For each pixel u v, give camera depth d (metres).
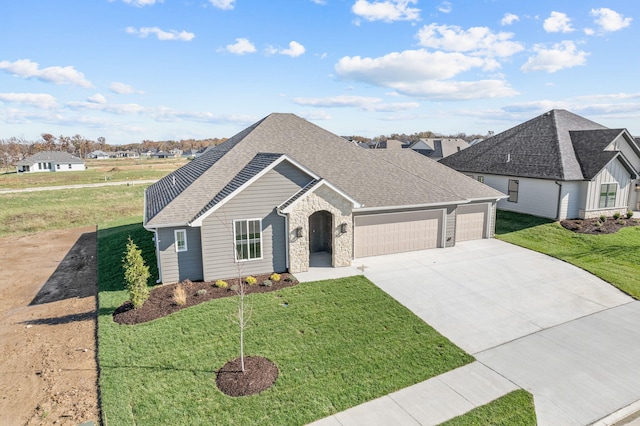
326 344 11.28
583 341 11.84
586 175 24.86
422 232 20.59
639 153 27.53
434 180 23.06
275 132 22.05
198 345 11.10
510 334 12.20
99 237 25.25
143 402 8.88
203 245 15.41
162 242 15.25
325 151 22.14
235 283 15.43
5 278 18.22
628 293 15.25
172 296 14.18
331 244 18.20
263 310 13.18
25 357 10.99
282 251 16.66
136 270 13.14
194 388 9.35
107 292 15.48
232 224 15.72
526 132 30.80
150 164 107.75
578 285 16.06
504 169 28.98
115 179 64.69
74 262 20.66
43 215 33.88
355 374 10.00
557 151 26.42
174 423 8.27
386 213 19.42
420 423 8.40
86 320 13.32
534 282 16.31
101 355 10.68
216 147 27.86
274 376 9.83
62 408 8.84
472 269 17.70
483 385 9.72
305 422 8.39
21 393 9.42
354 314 13.07
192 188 16.73
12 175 76.56
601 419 8.66
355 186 19.84
